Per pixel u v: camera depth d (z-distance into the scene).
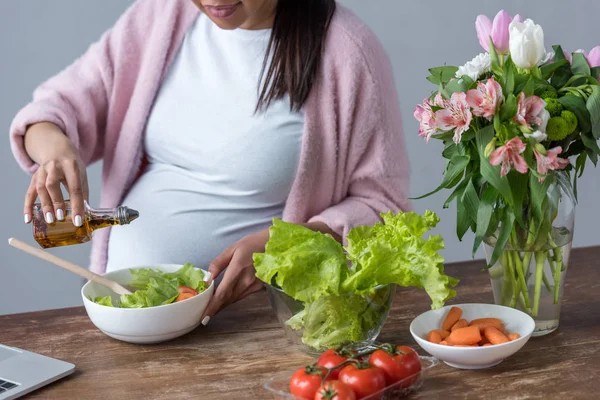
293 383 1.00
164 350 1.24
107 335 1.30
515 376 1.10
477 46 2.64
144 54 1.75
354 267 1.13
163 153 1.77
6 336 1.32
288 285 1.11
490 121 1.14
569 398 1.03
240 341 1.26
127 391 1.11
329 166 1.71
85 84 1.77
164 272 1.38
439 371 1.13
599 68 1.18
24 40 2.58
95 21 2.59
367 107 1.69
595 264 1.53
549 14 2.63
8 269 2.72
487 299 1.38
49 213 1.31
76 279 2.75
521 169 1.07
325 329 1.13
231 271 1.35
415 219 1.18
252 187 1.70
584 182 2.72
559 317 1.28
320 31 1.64
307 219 1.75
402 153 1.77
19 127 1.64
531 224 1.17
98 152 1.87
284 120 1.68
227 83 1.69
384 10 2.59
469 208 1.17
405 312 1.35
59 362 1.18
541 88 1.12
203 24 1.73
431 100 1.18
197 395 1.09
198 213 1.72
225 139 1.69
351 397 0.95
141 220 1.73
